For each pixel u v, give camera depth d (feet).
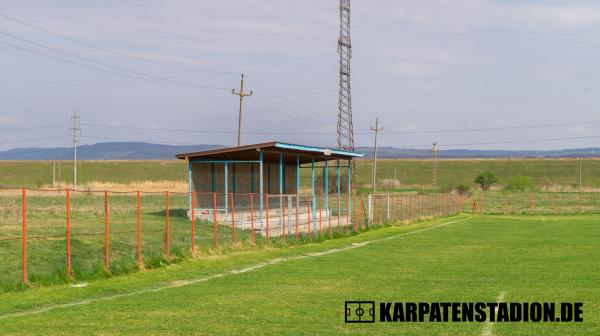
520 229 132.87
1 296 50.26
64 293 52.26
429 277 62.23
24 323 41.14
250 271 67.05
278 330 39.14
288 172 159.84
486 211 213.05
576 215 189.98
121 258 70.74
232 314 44.06
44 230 90.74
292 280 60.44
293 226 120.57
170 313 44.39
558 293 52.34
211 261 73.10
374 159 266.98
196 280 60.90
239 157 129.29
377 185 389.80
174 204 169.89
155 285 57.88
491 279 60.75
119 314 44.06
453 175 482.28
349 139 248.93
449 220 166.50
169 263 68.95
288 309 45.91
